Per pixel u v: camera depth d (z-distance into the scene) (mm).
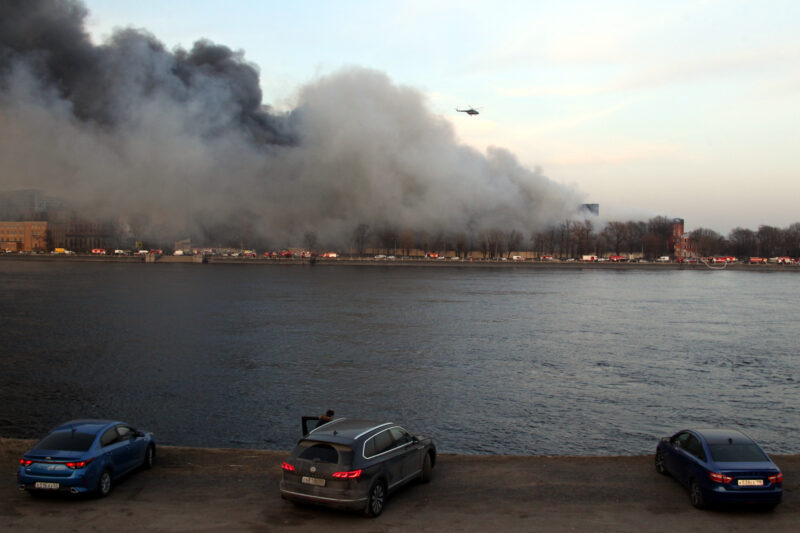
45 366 60875
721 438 20047
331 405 47312
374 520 18391
